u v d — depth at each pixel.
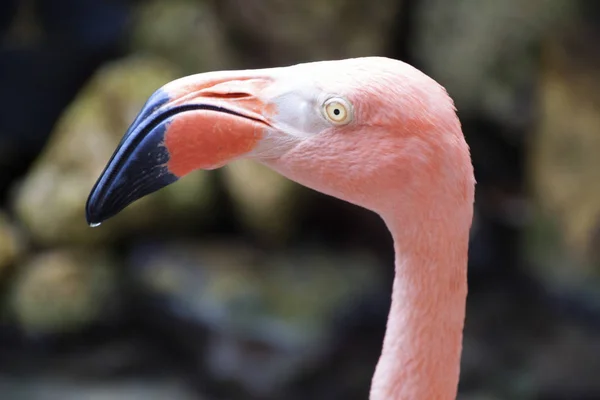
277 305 7.90
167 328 8.26
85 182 8.75
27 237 8.75
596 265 8.03
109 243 8.69
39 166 9.12
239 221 8.99
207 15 9.79
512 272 8.45
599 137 8.45
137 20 10.24
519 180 8.99
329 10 8.71
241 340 7.70
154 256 8.56
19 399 7.74
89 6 10.25
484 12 9.07
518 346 7.68
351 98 2.14
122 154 2.16
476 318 8.05
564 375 7.29
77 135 8.97
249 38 8.95
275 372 7.49
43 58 9.94
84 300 8.38
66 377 8.14
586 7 9.00
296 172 2.22
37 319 8.28
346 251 8.74
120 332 8.52
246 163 8.92
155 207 8.67
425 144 2.14
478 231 8.53
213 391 7.82
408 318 2.30
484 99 9.05
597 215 8.12
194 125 2.14
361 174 2.18
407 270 2.29
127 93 9.13
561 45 8.88
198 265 8.40
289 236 8.87
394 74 2.17
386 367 2.35
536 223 8.52
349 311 7.88
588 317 7.82
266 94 2.21
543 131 8.69
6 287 8.53
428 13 9.19
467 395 7.43
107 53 10.20
